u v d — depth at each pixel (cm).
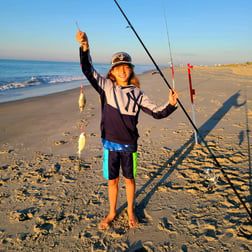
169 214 229
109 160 204
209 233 199
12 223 231
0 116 682
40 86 1652
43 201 264
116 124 195
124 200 258
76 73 3812
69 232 214
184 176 298
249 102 725
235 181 274
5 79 2130
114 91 194
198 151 371
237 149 367
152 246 190
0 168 349
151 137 454
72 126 567
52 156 390
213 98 836
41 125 583
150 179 298
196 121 550
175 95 182
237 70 2258
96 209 245
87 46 178
